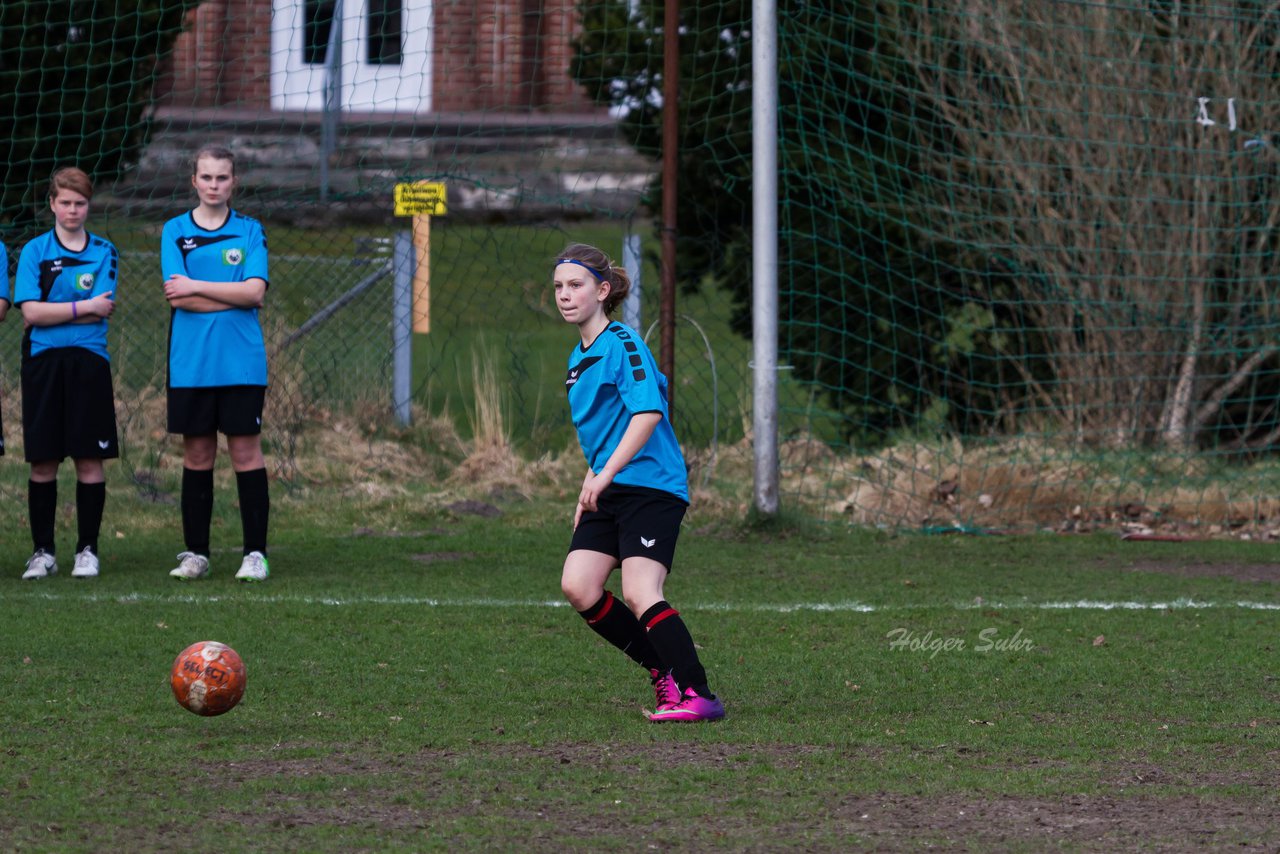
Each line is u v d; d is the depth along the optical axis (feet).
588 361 55.11
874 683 61.82
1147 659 66.49
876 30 123.13
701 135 127.75
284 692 58.95
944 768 49.16
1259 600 81.10
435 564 90.07
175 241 83.76
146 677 61.05
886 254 123.03
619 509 55.21
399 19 186.09
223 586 82.23
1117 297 126.82
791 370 130.21
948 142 127.65
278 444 118.73
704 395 136.56
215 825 42.78
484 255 183.32
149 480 109.91
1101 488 112.37
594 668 64.08
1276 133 123.24
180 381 83.20
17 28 119.44
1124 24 123.24
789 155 123.44
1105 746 52.13
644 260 137.69
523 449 127.95
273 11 140.46
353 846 41.19
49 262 83.30
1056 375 126.72
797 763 49.67
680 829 42.78
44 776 47.29
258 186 136.46
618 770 48.67
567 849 41.09
